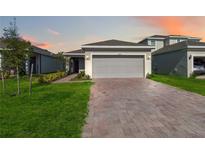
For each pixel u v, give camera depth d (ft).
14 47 41.06
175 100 34.35
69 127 20.27
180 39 132.36
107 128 20.21
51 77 68.03
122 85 54.44
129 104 31.30
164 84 56.54
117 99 35.27
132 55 77.15
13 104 31.24
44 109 27.76
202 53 81.71
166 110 27.50
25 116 24.30
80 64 117.08
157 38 135.85
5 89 48.34
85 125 21.11
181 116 24.54
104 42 80.43
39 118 23.38
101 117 24.09
